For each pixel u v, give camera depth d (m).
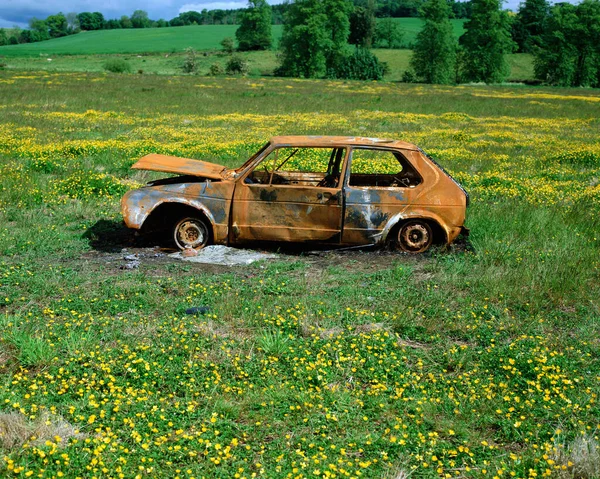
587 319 6.32
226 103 34.47
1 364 4.92
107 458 3.74
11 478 3.51
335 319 6.05
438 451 4.05
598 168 16.44
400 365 5.21
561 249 8.35
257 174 8.64
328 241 8.20
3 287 6.53
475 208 10.35
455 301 6.67
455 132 23.86
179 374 4.85
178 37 162.62
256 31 128.75
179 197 8.01
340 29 107.00
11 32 185.62
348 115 30.09
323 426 4.26
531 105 41.12
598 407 4.65
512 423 4.41
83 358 4.96
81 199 10.79
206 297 6.48
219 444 3.83
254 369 5.01
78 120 24.31
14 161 14.38
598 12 97.25
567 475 3.82
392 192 8.16
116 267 7.46
